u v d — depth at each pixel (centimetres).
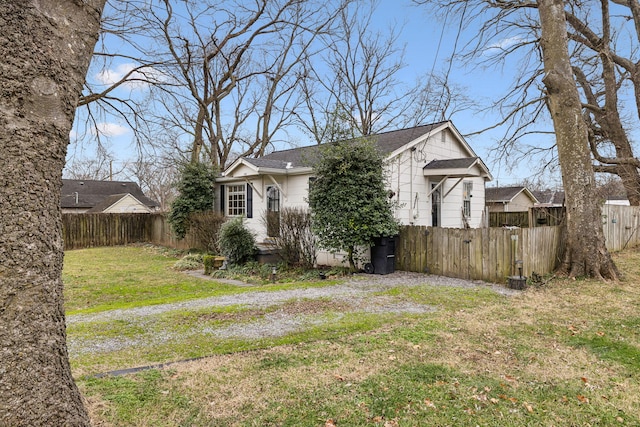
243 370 369
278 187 1220
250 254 1179
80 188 3331
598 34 1394
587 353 419
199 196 1593
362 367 376
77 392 186
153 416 285
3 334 148
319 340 459
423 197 1176
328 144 979
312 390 329
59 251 169
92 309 643
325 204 970
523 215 1678
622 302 635
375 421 284
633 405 310
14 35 148
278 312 590
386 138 1253
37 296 157
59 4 162
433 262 941
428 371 367
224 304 649
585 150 830
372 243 959
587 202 827
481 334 477
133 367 380
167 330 507
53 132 161
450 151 1316
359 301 660
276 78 2231
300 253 1080
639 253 1201
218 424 277
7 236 147
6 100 146
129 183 3669
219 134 2131
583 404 311
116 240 1925
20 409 153
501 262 821
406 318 551
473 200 1414
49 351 164
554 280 810
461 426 279
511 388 336
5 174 146
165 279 1030
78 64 171
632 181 1456
